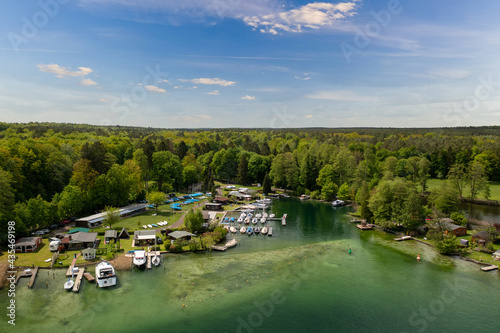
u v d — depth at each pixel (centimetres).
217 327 4972
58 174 11288
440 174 19000
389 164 15800
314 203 14725
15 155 10325
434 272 7012
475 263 7512
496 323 5181
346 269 7144
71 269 6662
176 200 14062
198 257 7706
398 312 5462
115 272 6725
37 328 4803
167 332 4838
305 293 6050
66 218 10144
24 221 8162
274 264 7375
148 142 16838
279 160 17475
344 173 15875
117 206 11731
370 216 10981
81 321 5019
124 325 4966
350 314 5384
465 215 11831
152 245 8238
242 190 16425
